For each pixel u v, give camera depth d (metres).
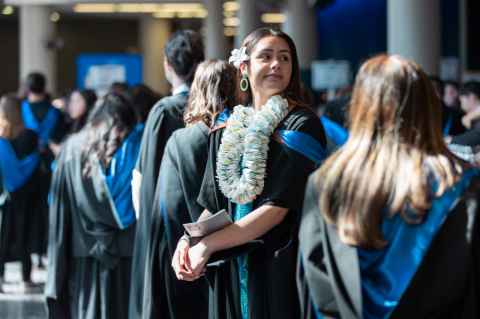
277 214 4.25
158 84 38.56
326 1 27.81
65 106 13.84
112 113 6.86
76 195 6.81
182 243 4.28
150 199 5.69
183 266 4.24
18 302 9.77
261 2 30.88
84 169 6.80
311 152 4.34
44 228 10.53
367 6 29.83
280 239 4.32
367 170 3.20
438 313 3.18
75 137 6.96
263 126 4.34
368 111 3.27
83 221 6.81
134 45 44.66
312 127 4.40
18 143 10.17
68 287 7.02
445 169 3.17
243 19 30.16
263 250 4.34
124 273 6.81
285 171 4.28
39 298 9.98
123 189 6.77
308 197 3.34
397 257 3.16
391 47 14.54
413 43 14.30
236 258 4.44
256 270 4.36
